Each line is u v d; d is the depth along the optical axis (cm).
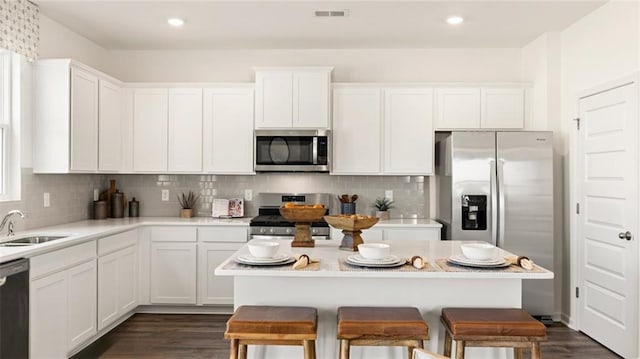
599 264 345
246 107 438
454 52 465
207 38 429
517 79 462
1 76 327
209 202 471
